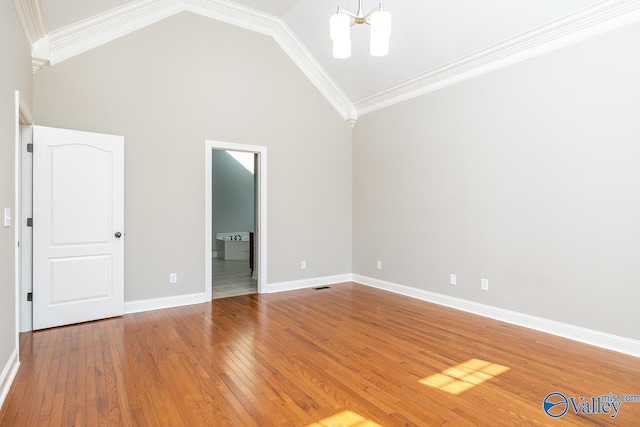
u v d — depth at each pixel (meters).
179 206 4.38
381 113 5.31
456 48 3.96
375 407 2.15
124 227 4.03
